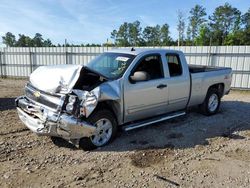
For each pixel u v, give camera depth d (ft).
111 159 14.24
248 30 143.13
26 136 17.17
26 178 12.03
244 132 19.49
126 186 11.67
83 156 14.48
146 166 13.62
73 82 14.32
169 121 21.65
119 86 15.88
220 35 168.04
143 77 16.28
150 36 191.31
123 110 16.35
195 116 23.49
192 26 167.53
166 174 12.86
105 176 12.47
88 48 54.70
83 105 13.96
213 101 24.09
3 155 14.26
